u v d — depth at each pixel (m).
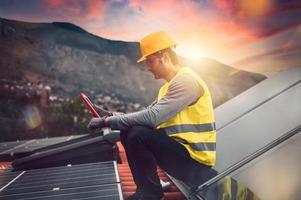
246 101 3.95
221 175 2.09
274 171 1.90
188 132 2.04
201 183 2.06
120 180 2.86
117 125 2.07
